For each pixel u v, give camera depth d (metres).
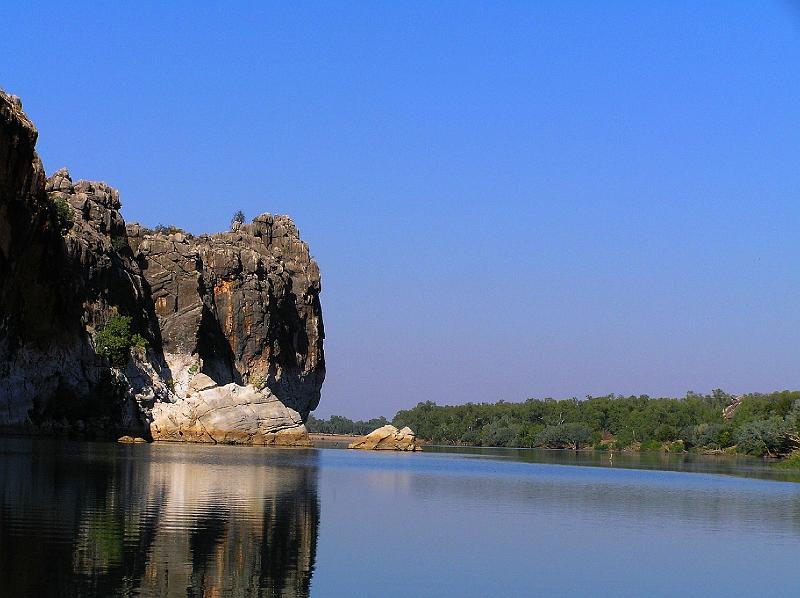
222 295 182.88
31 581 26.23
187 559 30.58
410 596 28.48
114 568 28.44
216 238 197.50
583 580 32.38
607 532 44.66
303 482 65.56
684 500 64.75
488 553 36.69
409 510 50.69
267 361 188.12
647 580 32.84
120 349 131.50
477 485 73.44
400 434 171.50
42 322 111.62
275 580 28.95
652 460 163.62
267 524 40.03
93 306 134.25
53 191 146.88
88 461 70.81
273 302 194.00
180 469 68.69
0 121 95.19
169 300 166.88
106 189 154.50
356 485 66.62
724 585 32.50
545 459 149.50
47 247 111.75
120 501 43.81
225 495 50.41
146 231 175.88
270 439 141.12
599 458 165.25
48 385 113.56
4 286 101.88
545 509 54.34
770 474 111.50
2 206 98.62
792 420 189.12
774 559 37.97
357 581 29.91
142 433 131.50
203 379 157.62
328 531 39.84
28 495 43.88
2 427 105.44
